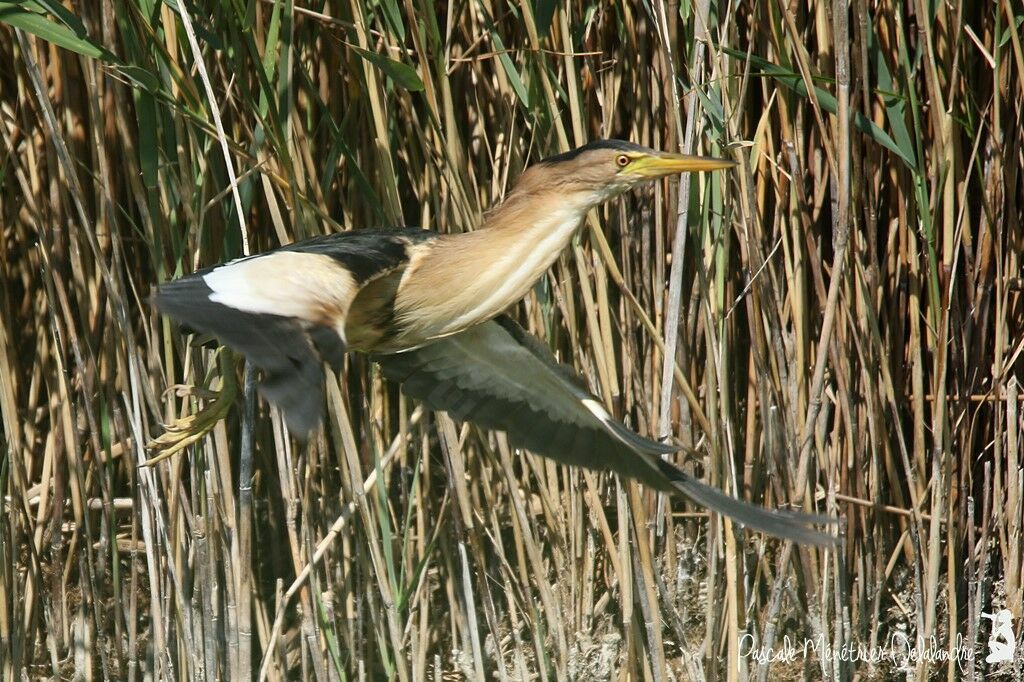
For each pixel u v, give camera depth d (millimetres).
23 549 8836
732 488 7285
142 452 7066
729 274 7895
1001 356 7941
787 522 6027
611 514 8898
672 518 8508
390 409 9398
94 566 8727
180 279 4688
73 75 7250
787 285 7871
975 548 8664
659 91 7418
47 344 8219
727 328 7738
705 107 6879
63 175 7258
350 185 7754
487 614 7812
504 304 6250
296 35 7316
